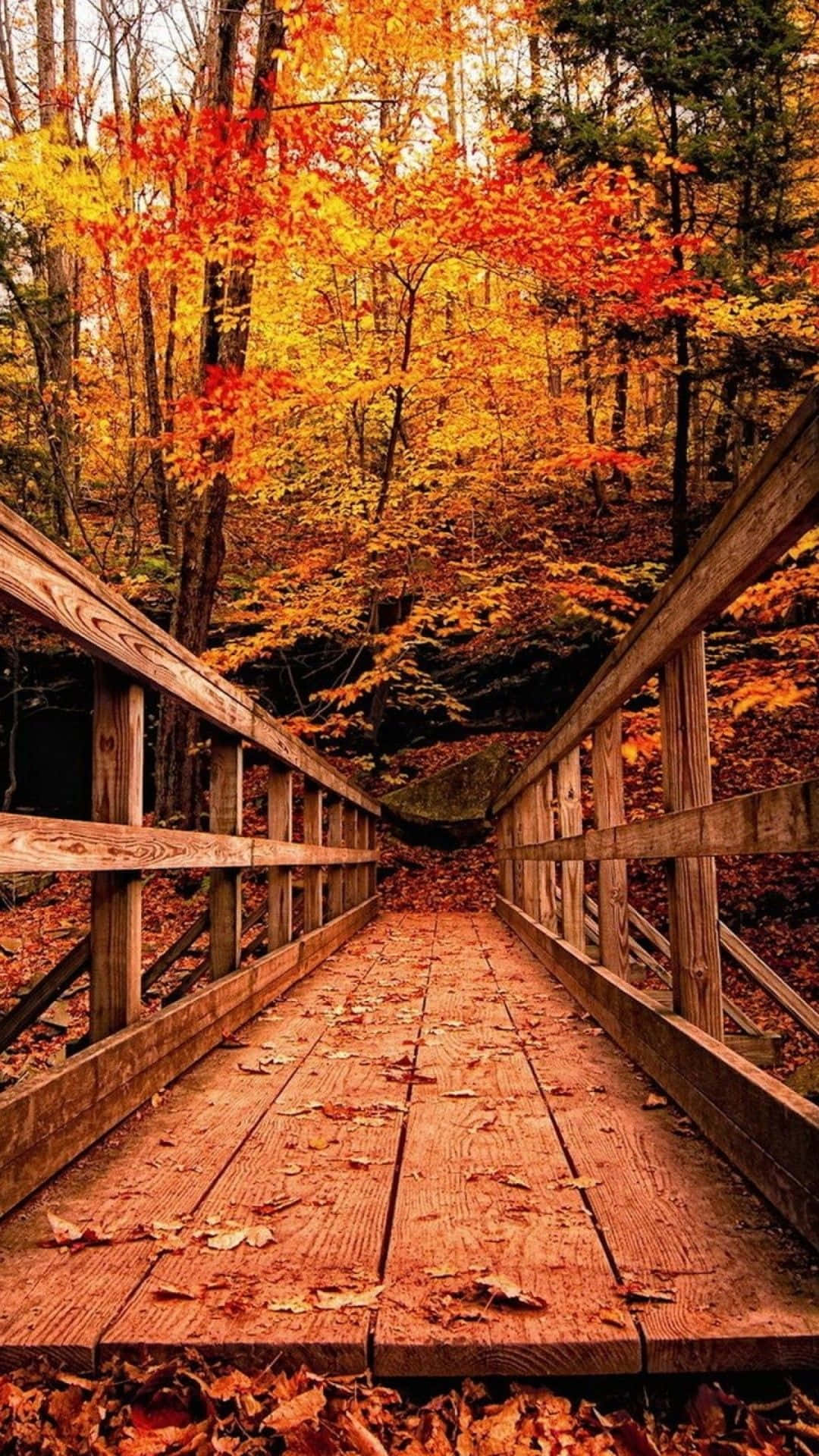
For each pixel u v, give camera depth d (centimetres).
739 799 223
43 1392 159
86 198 1177
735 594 242
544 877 701
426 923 1036
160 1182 245
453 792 1416
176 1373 160
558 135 1292
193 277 1173
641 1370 161
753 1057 472
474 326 1413
